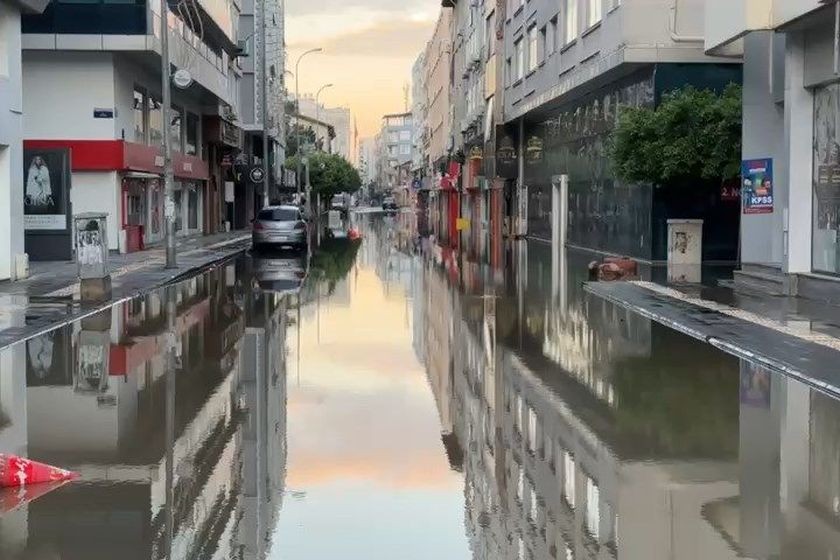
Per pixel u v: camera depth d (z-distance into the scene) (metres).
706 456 9.23
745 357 14.45
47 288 24.19
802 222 21.12
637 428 10.35
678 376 13.16
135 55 37.22
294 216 43.88
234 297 24.45
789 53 20.92
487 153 59.91
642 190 32.38
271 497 8.19
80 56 36.59
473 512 7.79
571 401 11.88
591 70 34.81
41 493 8.16
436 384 13.44
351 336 18.12
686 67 30.88
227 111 59.12
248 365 14.63
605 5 33.25
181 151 50.78
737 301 20.62
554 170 46.62
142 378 13.40
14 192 26.16
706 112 27.22
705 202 31.39
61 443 9.84
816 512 7.56
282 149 98.94
